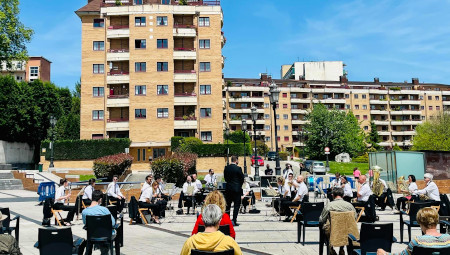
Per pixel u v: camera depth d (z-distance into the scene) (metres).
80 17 52.84
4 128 45.69
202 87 52.44
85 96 51.72
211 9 53.28
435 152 26.34
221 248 4.43
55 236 6.49
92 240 7.49
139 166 51.25
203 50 52.75
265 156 72.94
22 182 30.30
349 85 102.56
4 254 4.89
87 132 51.28
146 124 50.94
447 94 103.69
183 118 51.41
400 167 25.84
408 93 101.50
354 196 16.44
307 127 75.94
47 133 51.22
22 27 38.94
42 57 79.06
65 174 35.75
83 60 52.03
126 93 52.38
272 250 9.12
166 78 51.53
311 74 109.00
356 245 7.14
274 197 15.61
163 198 17.03
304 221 9.81
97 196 8.23
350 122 79.31
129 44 51.66
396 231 11.73
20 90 48.25
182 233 11.92
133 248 9.51
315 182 22.72
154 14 52.00
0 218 5.72
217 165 46.56
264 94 90.81
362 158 69.12
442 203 9.66
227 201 12.98
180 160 32.31
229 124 85.75
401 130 101.31
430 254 4.89
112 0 53.81
